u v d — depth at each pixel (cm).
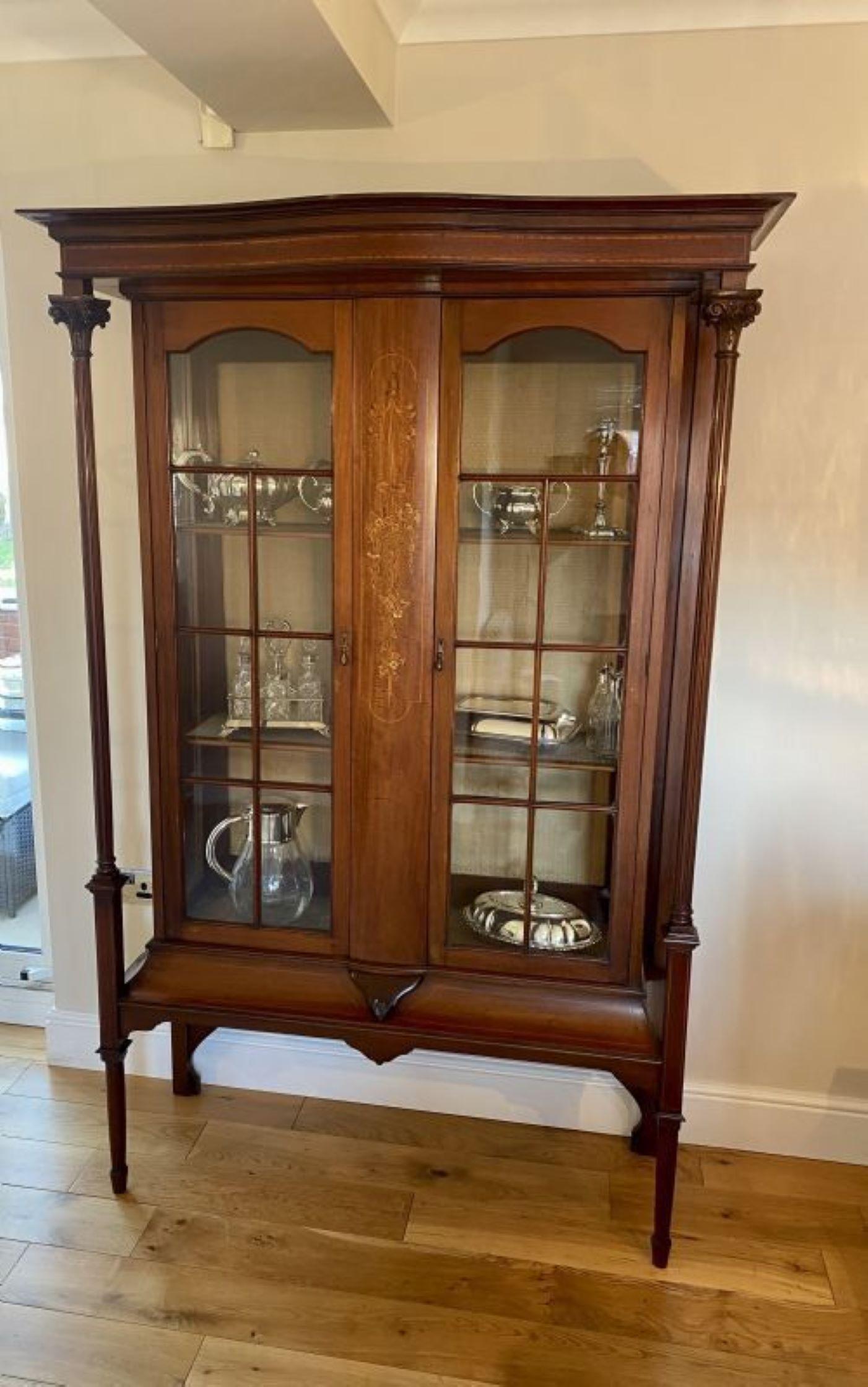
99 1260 182
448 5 178
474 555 173
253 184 196
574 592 175
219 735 189
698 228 149
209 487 180
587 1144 218
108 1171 205
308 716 184
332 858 185
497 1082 224
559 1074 221
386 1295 175
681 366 160
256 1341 165
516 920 185
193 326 171
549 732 180
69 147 200
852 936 206
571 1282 179
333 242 156
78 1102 229
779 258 182
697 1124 218
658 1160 178
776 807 203
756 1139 216
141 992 191
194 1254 183
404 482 166
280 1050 231
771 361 186
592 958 180
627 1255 186
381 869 181
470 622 176
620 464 168
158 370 174
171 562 181
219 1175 205
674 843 184
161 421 176
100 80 196
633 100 182
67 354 207
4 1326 167
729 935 210
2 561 244
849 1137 213
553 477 167
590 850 184
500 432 169
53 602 220
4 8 190
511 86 184
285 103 178
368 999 182
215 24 145
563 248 153
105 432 210
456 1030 178
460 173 189
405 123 189
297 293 164
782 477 190
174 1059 229
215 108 180
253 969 189
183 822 191
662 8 175
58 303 166
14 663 251
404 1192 201
